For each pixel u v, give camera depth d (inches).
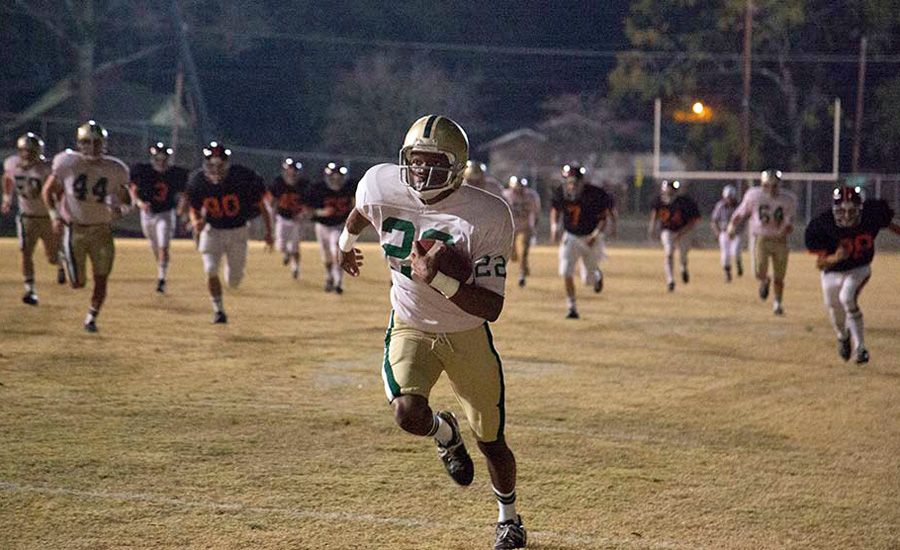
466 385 337.4
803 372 691.4
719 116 3009.4
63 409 515.2
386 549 335.6
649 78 3102.9
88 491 384.8
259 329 817.5
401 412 322.0
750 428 521.3
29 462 419.2
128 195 757.9
